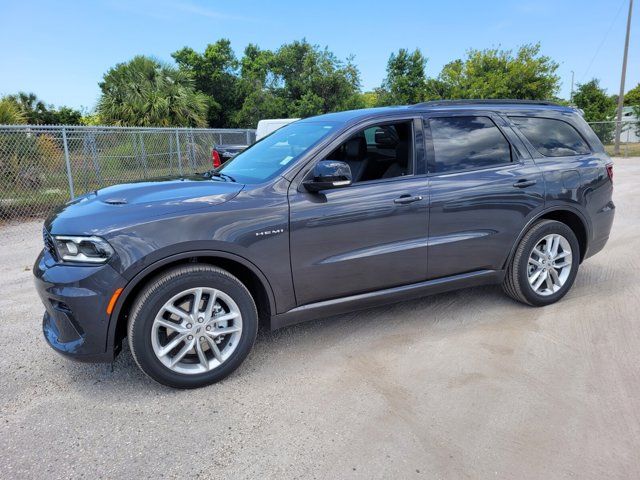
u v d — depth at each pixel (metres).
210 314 2.92
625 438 2.42
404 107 3.69
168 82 21.17
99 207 2.85
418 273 3.58
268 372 3.14
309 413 2.68
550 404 2.72
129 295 2.83
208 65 32.16
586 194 4.17
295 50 32.12
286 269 3.08
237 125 33.66
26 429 2.57
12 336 3.73
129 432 2.54
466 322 3.87
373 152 3.63
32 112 28.59
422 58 31.59
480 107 3.91
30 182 9.72
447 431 2.50
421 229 3.50
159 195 2.97
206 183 3.22
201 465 2.28
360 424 2.57
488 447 2.37
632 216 8.02
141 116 20.20
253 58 34.16
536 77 28.20
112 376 3.11
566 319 3.89
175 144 13.59
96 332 2.69
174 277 2.77
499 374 3.06
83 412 2.72
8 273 5.53
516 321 3.87
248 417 2.66
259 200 3.00
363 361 3.26
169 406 2.78
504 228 3.83
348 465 2.26
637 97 55.47
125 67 21.12
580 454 2.31
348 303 3.39
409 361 3.25
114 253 2.63
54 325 2.89
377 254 3.36
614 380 2.96
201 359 2.93
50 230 2.81
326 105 32.38
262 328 3.81
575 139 4.30
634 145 29.78
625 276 4.92
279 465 2.27
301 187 3.13
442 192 3.54
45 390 2.96
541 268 4.08
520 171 3.88
